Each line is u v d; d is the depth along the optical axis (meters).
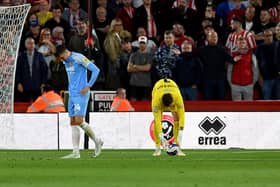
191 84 63.56
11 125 59.12
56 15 66.69
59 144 59.66
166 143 48.81
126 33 65.94
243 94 64.94
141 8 67.62
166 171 36.53
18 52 63.84
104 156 48.53
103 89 64.75
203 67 64.00
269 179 32.56
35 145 59.53
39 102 60.75
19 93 64.06
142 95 64.50
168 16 67.62
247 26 67.38
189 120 59.91
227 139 59.97
